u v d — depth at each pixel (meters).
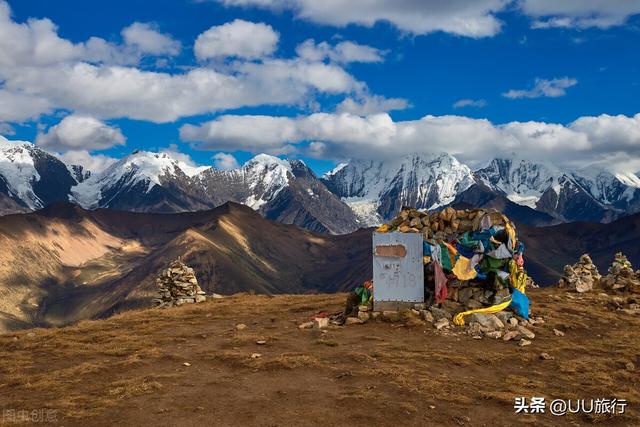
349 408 19.89
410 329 33.66
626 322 38.72
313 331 34.03
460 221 38.28
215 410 19.52
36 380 23.52
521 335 32.50
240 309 46.31
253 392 21.69
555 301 45.75
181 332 35.00
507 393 22.42
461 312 35.62
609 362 28.16
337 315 39.62
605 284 52.59
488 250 36.44
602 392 23.52
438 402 21.05
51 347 30.52
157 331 35.88
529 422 19.64
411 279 36.41
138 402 20.30
